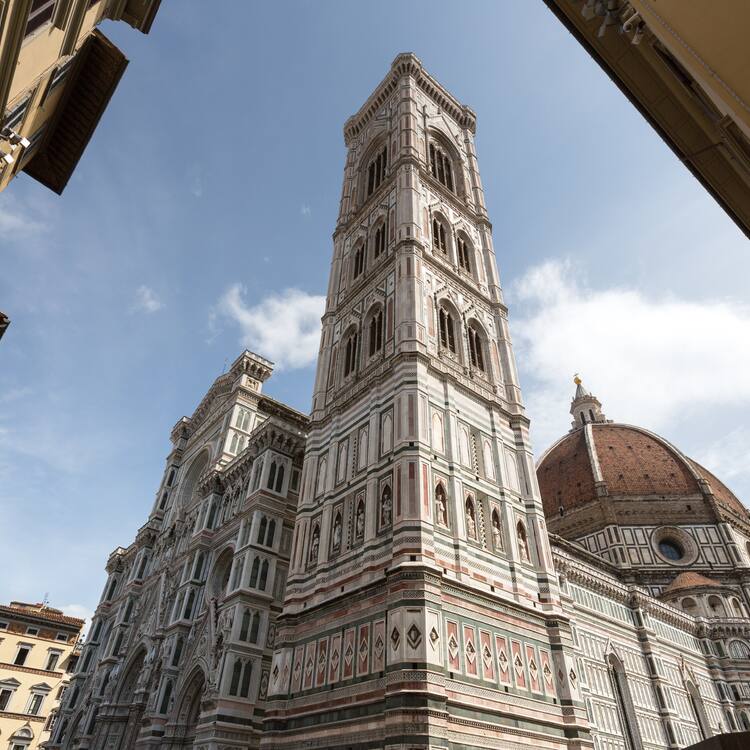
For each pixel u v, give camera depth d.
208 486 58.44
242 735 37.03
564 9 11.94
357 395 41.25
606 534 103.88
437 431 35.97
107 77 18.98
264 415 67.12
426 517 30.64
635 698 60.53
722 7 7.31
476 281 50.78
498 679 28.64
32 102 15.79
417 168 53.94
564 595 59.16
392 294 43.75
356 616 30.28
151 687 49.97
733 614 84.75
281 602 43.81
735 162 11.54
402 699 24.67
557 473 126.19
